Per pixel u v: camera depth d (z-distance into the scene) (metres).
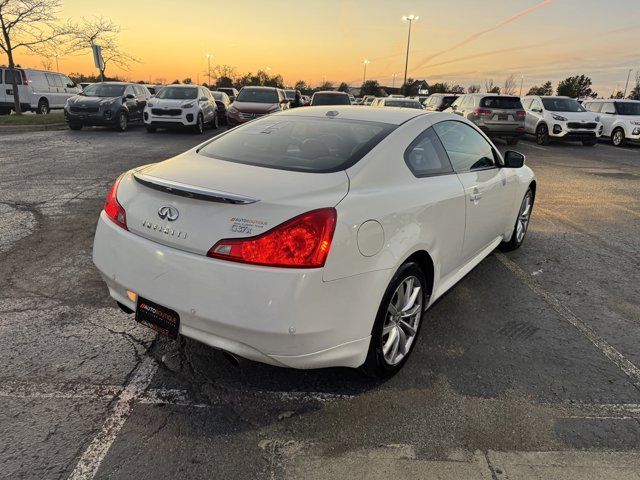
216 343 2.36
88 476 2.13
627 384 2.98
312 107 3.89
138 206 2.61
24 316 3.47
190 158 3.05
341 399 2.72
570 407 2.73
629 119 17.70
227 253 2.26
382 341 2.76
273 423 2.52
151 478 2.14
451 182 3.38
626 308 4.05
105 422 2.47
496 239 4.69
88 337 3.24
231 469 2.21
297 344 2.30
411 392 2.81
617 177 10.85
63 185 7.66
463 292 4.25
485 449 2.38
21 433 2.36
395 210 2.68
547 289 4.39
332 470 2.22
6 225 5.51
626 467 2.29
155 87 28.58
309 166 2.75
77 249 4.82
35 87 22.08
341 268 2.34
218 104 22.03
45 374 2.83
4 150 11.34
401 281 2.79
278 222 2.24
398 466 2.25
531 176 5.21
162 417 2.52
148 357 3.05
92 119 16.38
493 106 16.81
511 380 2.97
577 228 6.51
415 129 3.26
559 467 2.28
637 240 6.04
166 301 2.43
